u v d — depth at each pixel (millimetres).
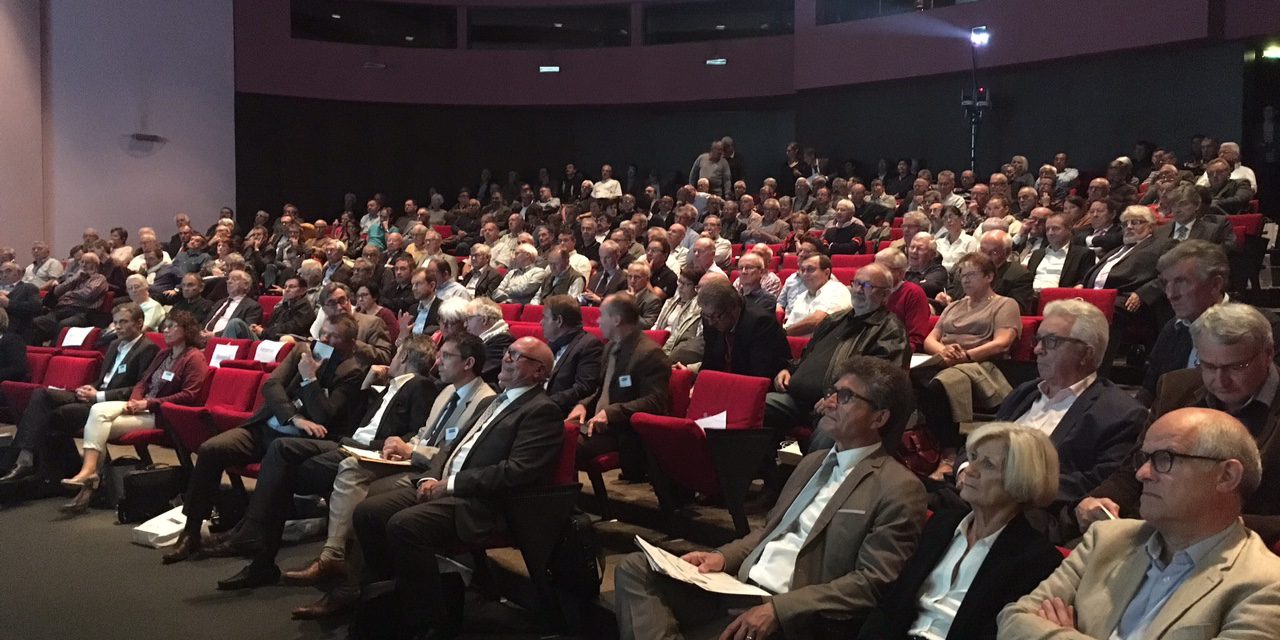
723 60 15664
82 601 4309
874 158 14383
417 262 10648
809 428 4574
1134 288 5887
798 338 5410
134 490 5570
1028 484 2449
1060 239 6480
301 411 5195
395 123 16500
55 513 5797
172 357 6215
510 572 4219
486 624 3998
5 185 13328
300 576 4453
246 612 4176
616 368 4711
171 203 14688
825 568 2893
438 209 15000
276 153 15570
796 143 15125
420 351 5074
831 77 14523
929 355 4863
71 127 13945
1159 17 11336
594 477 4738
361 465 4531
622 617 3049
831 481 3080
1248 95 11203
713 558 3139
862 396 2994
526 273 8820
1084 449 3098
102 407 5914
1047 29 12273
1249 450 2053
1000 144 13227
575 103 16453
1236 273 6664
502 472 3787
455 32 16703
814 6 14711
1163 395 3006
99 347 8109
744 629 2715
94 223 14125
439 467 4203
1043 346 3326
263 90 15312
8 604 4273
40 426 6156
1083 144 12508
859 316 4496
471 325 5695
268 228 15406
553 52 16469
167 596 4371
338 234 14227
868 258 8188
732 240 11102
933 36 13344
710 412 4480
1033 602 2256
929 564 2605
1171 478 2062
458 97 16516
